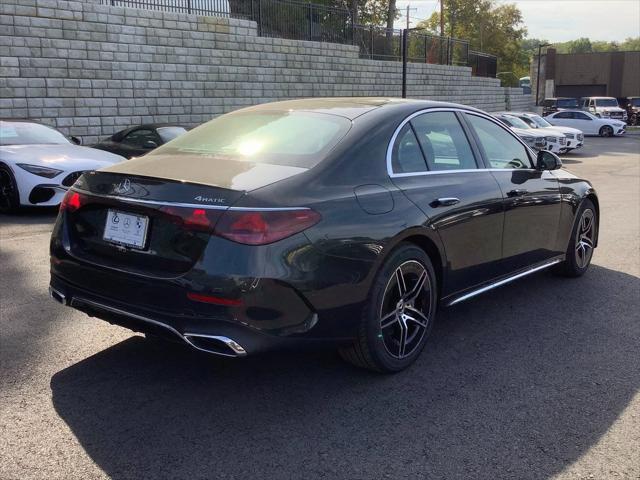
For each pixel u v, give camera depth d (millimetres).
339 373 3652
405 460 2744
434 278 3781
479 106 34125
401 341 3596
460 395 3381
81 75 14352
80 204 3402
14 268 5848
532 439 2928
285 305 2928
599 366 3785
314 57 21109
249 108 4375
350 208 3209
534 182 4797
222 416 3131
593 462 2738
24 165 8328
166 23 16016
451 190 3902
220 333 2842
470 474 2639
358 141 3492
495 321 4590
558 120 34031
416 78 27469
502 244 4387
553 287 5473
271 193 2975
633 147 26266
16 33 13078
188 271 2902
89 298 3283
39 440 2871
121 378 3549
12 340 4082
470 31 59625
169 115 16469
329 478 2604
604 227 8320
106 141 12570
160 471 2643
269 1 19406
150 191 3076
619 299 5137
